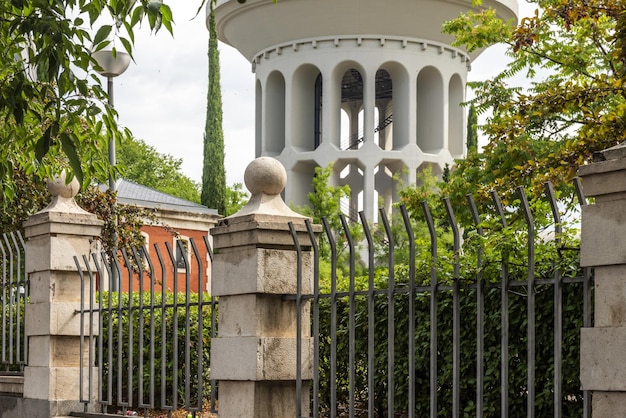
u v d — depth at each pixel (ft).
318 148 166.91
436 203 60.59
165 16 24.45
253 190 28.12
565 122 55.26
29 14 25.32
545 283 20.80
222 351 27.89
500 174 55.26
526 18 50.16
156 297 41.91
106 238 60.85
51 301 35.96
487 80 62.39
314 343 25.91
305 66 169.68
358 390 35.53
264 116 174.81
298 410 26.48
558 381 20.17
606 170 18.24
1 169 30.19
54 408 35.40
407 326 32.68
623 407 17.98
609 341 18.20
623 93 47.39
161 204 124.36
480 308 22.20
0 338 43.73
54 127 24.34
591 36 55.72
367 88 166.61
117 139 29.27
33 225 36.99
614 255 18.19
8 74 28.55
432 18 163.84
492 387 30.14
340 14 163.63
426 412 32.96
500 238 22.12
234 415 27.40
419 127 174.70
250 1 166.09
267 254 27.02
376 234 117.08
